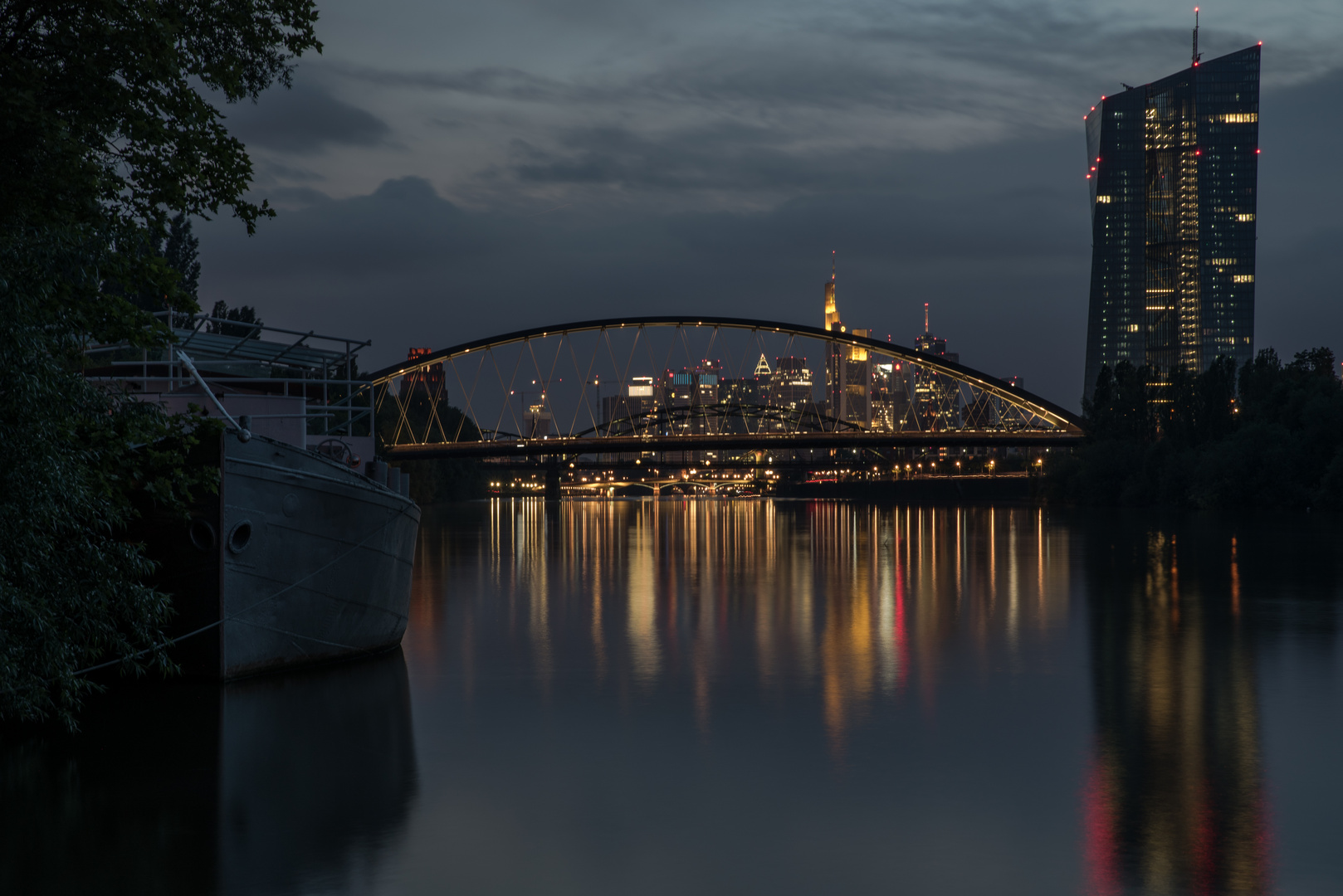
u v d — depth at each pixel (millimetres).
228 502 21234
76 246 16453
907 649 27750
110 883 11797
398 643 28078
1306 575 48281
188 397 29578
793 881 11836
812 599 39688
